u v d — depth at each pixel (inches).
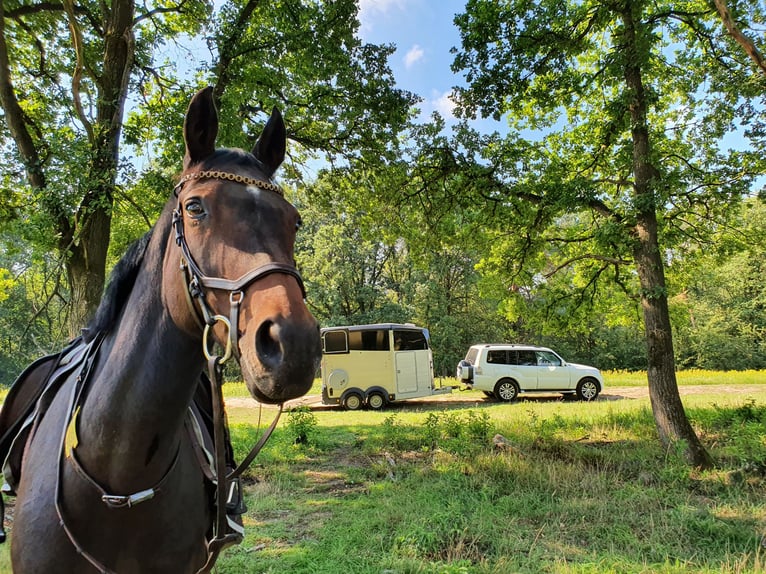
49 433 71.2
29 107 396.5
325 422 486.9
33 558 62.1
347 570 150.3
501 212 363.9
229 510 85.1
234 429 408.8
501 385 676.7
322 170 478.0
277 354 43.0
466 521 188.2
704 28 307.4
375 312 1244.5
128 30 303.1
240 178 56.4
